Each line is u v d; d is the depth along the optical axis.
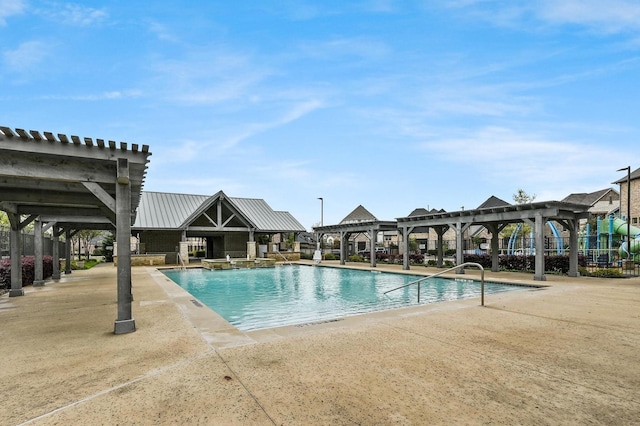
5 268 10.66
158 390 3.22
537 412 2.79
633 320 5.93
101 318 6.52
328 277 16.92
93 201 8.63
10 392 3.25
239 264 21.39
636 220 28.38
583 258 16.25
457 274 15.20
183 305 7.67
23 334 5.35
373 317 6.17
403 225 18.47
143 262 22.50
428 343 4.61
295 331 5.24
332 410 2.82
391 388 3.23
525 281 12.30
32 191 8.16
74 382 3.46
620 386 3.28
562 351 4.29
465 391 3.17
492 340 4.74
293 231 30.02
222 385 3.31
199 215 24.66
